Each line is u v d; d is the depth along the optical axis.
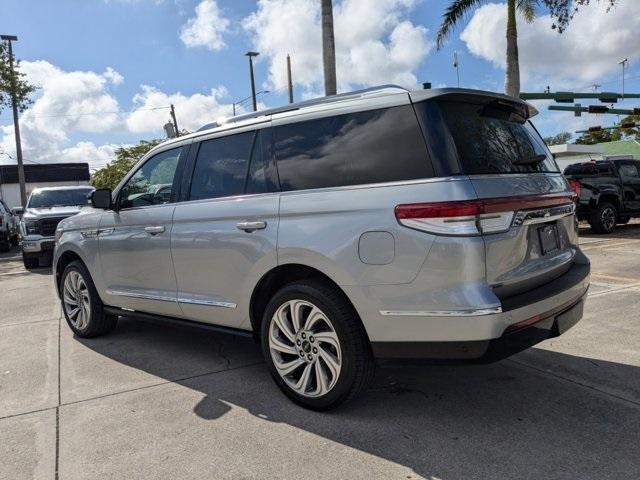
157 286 4.66
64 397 4.02
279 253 3.59
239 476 2.87
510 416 3.45
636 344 4.76
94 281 5.35
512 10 13.75
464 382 4.02
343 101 3.59
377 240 3.13
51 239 11.46
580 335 5.05
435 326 3.00
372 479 2.79
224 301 4.08
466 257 2.89
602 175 13.81
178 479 2.87
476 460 2.94
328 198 3.40
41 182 53.03
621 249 10.73
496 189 3.08
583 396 3.72
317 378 3.52
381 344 3.21
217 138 4.28
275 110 3.98
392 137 3.24
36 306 7.47
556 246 3.67
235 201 3.94
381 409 3.60
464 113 3.33
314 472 2.88
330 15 10.29
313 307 3.48
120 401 3.90
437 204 2.94
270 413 3.61
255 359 4.73
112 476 2.91
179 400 3.88
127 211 4.92
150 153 4.90
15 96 21.23
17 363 4.87
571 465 2.86
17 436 3.41
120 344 5.36
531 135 3.92
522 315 3.07
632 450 2.99
